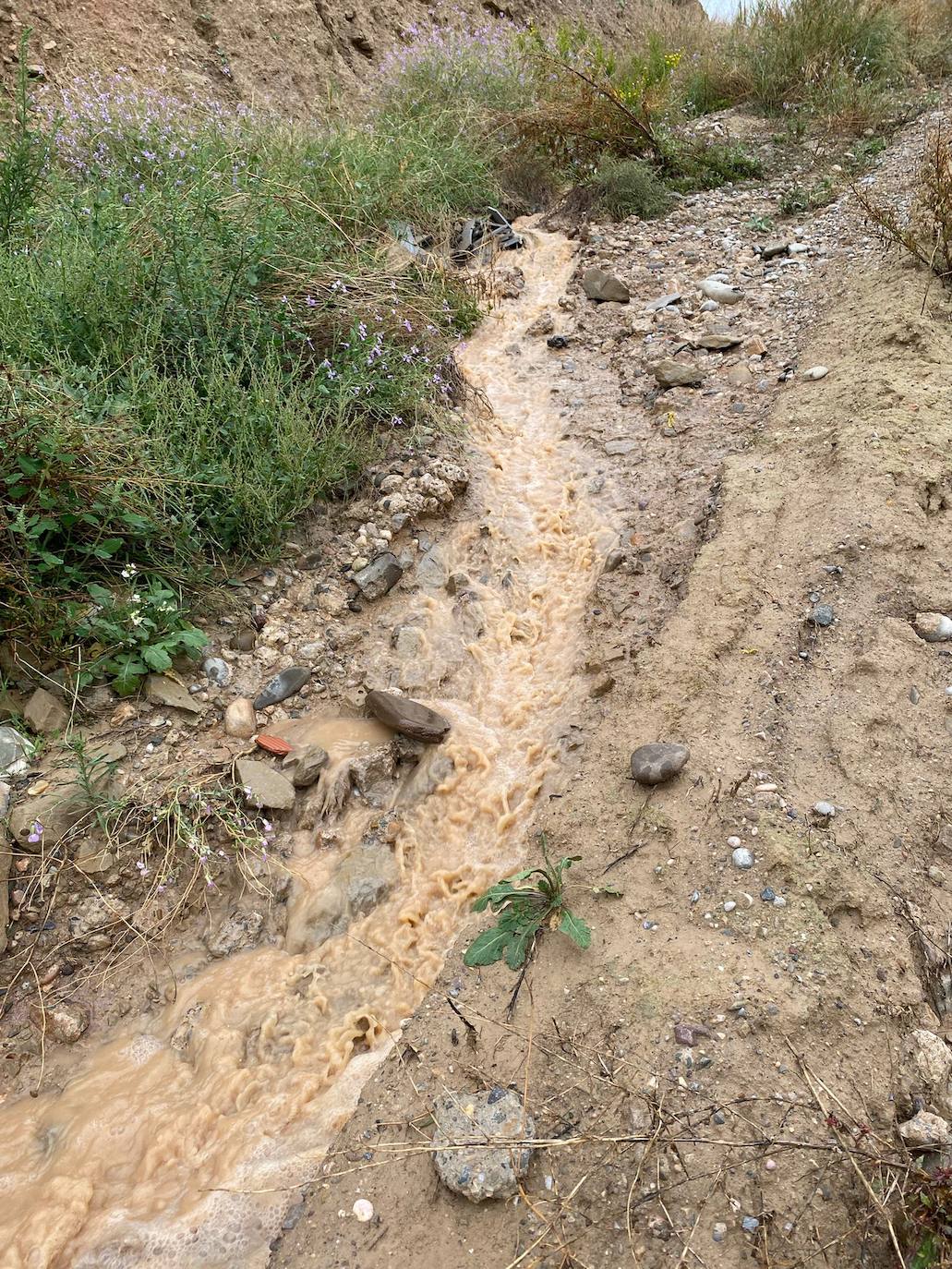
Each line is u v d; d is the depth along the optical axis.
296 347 4.41
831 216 6.25
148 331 3.83
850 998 2.27
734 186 7.11
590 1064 2.23
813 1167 1.98
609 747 3.11
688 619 3.42
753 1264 1.87
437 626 3.77
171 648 3.24
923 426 3.94
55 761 2.98
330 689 3.50
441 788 3.19
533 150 7.53
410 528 4.10
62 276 3.91
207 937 2.81
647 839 2.76
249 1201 2.15
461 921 2.82
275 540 3.76
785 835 2.64
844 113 7.46
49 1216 2.12
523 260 6.50
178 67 7.66
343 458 4.04
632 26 13.14
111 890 2.81
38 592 3.10
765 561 3.56
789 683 3.11
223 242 4.29
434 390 4.75
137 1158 2.28
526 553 4.13
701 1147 2.03
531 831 3.00
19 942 2.68
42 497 3.08
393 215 6.04
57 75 6.66
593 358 5.33
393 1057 2.42
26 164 4.71
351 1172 2.17
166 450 3.52
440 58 8.38
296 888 2.92
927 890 2.53
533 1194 2.05
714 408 4.65
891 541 3.47
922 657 3.13
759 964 2.35
